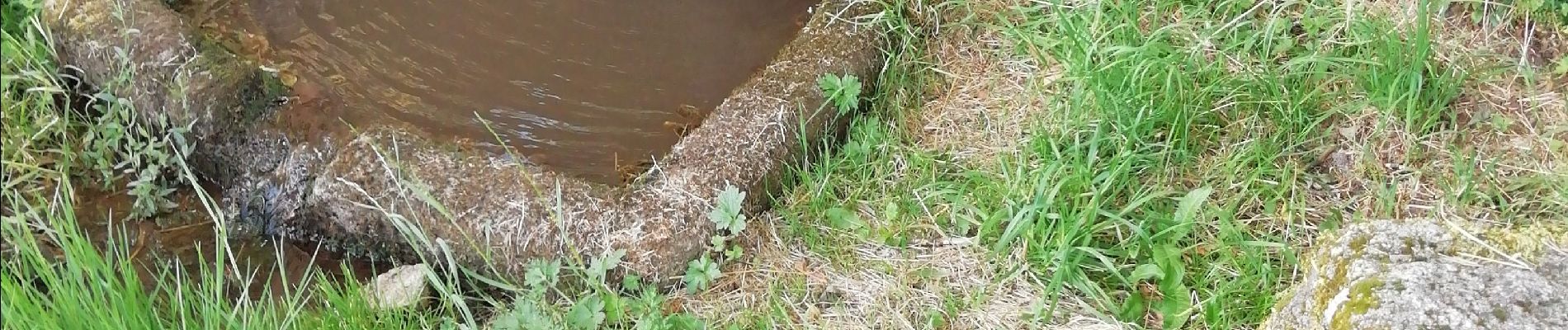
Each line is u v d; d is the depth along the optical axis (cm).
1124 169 226
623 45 273
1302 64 250
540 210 215
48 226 219
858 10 270
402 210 216
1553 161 231
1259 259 216
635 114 255
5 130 225
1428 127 237
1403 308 158
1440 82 238
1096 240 224
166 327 200
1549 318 155
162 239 231
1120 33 263
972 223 230
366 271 228
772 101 241
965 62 277
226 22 260
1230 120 245
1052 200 218
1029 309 215
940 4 284
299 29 262
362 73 254
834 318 215
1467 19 260
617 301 207
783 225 232
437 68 259
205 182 242
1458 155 232
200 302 207
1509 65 249
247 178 232
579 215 216
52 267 193
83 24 234
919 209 236
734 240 225
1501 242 173
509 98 255
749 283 221
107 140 234
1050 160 235
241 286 222
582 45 271
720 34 280
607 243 213
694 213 220
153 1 241
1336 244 180
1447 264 167
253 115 231
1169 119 238
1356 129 240
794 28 285
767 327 211
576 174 239
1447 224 179
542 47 269
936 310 215
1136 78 245
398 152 222
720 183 225
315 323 202
